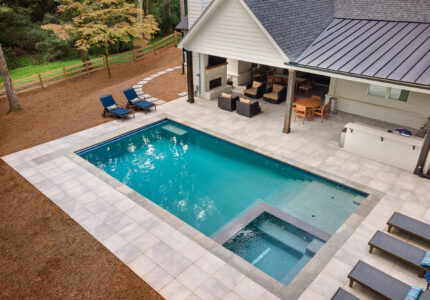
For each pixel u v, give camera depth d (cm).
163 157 1401
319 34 1516
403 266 800
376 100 1600
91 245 898
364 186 1112
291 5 1517
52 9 3428
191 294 745
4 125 1697
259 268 838
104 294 756
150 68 2730
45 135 1557
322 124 1586
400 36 1355
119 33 2461
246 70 2169
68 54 3362
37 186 1165
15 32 3166
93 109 1848
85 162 1316
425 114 1473
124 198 1091
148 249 877
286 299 725
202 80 1922
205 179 1240
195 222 1012
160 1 4331
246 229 962
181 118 1694
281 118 1667
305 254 874
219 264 824
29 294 766
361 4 1625
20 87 2317
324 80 2170
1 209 1055
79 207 1050
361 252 845
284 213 1023
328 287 752
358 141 1288
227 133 1521
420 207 1002
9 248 900
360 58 1248
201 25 1588
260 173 1268
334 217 1009
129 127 1609
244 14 1403
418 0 1468
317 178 1203
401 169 1206
